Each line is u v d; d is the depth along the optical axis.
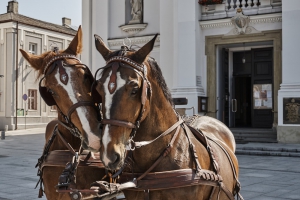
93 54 20.22
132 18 19.38
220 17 16.92
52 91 3.69
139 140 3.25
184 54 16.89
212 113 17.19
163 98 3.33
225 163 3.96
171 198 3.16
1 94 32.16
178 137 3.37
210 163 3.58
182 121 3.56
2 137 22.64
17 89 32.19
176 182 3.12
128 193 3.40
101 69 3.10
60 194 4.00
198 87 16.80
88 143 3.30
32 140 21.97
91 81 3.78
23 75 32.78
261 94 18.19
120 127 2.83
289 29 15.08
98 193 3.13
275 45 15.91
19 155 14.89
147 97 3.08
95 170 4.10
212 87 17.19
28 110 33.16
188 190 3.19
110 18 20.02
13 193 8.19
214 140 4.29
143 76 2.98
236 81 19.55
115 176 3.30
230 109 18.67
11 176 10.25
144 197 3.21
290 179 9.34
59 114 4.06
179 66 16.97
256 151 13.85
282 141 15.08
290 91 14.91
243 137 16.17
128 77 2.88
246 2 16.61
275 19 15.81
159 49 18.56
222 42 16.97
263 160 12.53
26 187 8.81
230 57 18.91
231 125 18.70
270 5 15.98
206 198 3.47
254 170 10.65
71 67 3.70
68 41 37.00
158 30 18.66
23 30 32.88
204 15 17.28
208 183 3.32
